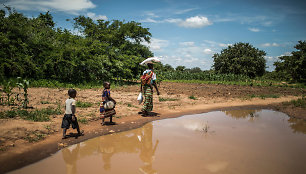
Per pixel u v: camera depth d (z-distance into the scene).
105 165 3.42
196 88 17.95
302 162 3.59
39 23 16.23
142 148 4.23
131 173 3.13
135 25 22.78
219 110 8.55
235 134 5.22
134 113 7.52
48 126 5.21
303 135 5.19
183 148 4.22
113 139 4.79
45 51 14.31
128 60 19.61
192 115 7.53
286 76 35.16
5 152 3.71
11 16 14.05
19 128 4.71
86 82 15.88
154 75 7.06
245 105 9.78
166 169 3.28
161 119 6.84
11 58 12.58
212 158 3.72
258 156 3.83
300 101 9.97
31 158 3.59
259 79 32.00
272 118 7.13
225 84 24.75
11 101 6.86
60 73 14.83
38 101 7.77
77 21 20.17
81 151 4.03
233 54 47.00
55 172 3.13
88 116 6.60
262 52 46.16
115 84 18.09
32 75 14.18
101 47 18.36
